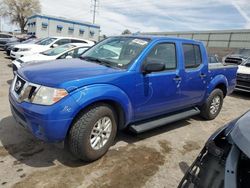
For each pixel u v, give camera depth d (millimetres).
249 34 33062
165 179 3223
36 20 41000
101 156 3576
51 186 2879
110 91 3314
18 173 3078
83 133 3154
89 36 47312
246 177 1736
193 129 5137
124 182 3072
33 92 3068
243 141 1736
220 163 1916
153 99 4023
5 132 4156
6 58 15531
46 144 3832
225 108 7312
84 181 3021
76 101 3002
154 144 4211
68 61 4039
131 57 3814
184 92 4629
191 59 4809
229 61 14016
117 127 3762
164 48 4223
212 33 37406
